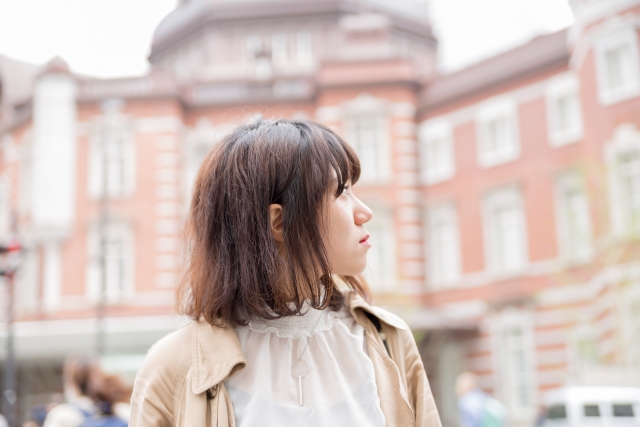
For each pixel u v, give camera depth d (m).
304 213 1.30
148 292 19.61
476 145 20.08
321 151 1.33
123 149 20.62
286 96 21.67
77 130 20.78
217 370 1.26
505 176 19.28
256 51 24.83
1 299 20.62
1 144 22.91
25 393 20.88
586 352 15.61
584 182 15.39
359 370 1.33
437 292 20.23
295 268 1.29
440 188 20.62
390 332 1.42
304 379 1.31
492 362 19.08
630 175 15.10
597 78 16.08
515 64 19.42
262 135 1.36
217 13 28.02
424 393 1.40
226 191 1.34
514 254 19.12
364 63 21.34
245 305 1.33
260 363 1.31
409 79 21.22
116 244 20.08
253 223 1.31
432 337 20.03
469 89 20.33
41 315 19.67
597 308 15.41
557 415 9.34
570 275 17.36
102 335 15.00
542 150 18.66
